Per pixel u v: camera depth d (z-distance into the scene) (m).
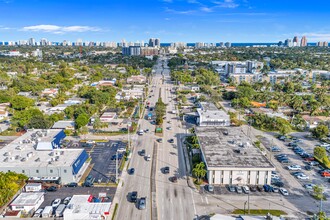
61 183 89.25
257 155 97.81
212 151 100.62
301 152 114.31
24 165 91.12
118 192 84.12
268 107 185.00
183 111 178.75
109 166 101.88
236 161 92.81
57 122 145.50
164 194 83.25
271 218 68.44
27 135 120.50
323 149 107.19
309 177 95.31
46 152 102.88
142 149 118.00
